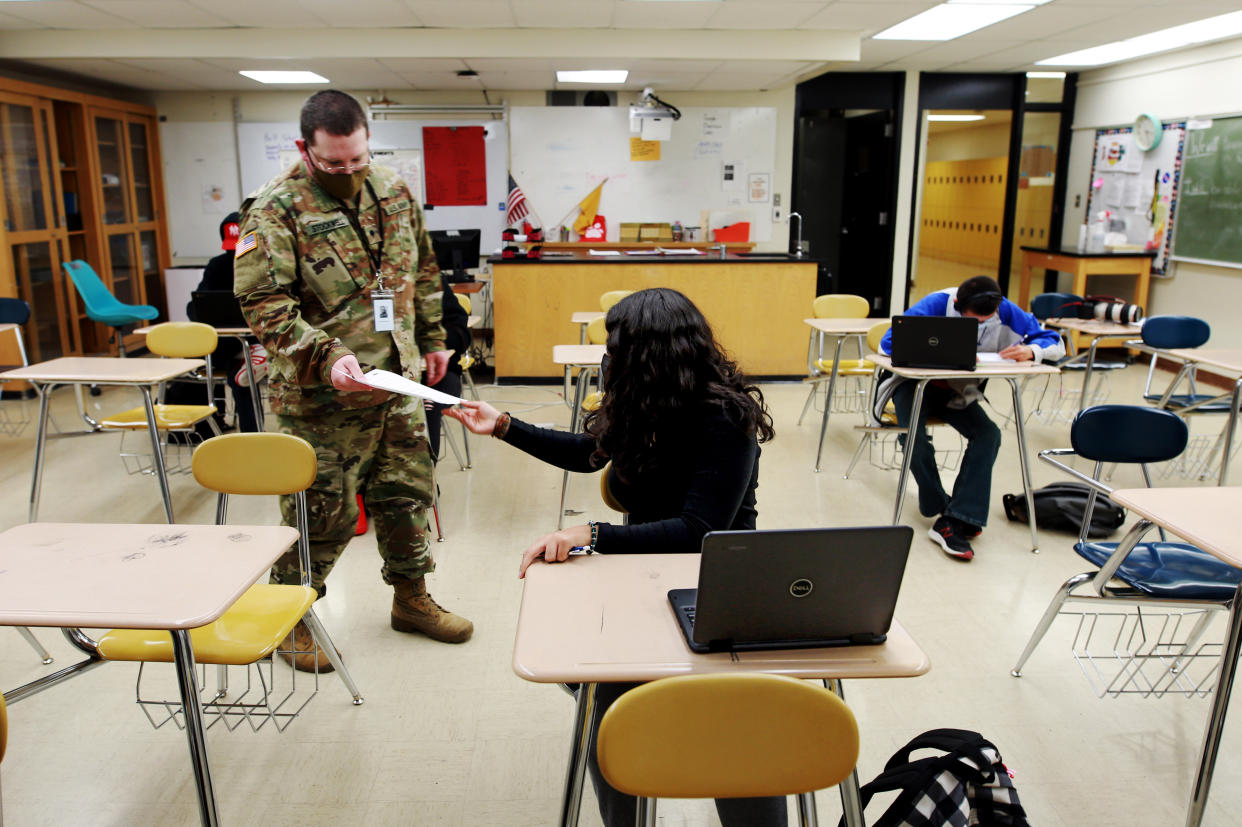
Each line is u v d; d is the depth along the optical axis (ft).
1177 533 6.13
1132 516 12.63
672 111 24.45
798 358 22.48
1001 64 25.32
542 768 6.98
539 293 21.72
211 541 5.80
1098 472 9.32
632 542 5.18
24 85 20.51
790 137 27.07
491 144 26.40
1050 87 27.53
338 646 8.89
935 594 10.25
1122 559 7.19
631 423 5.18
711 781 3.78
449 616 9.03
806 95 26.94
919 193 27.68
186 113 26.25
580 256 22.54
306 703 7.25
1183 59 22.88
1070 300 19.99
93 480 14.25
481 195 26.71
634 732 3.62
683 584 5.06
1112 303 18.75
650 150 26.71
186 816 6.37
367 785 6.75
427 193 26.58
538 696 8.04
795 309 22.21
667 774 3.74
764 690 3.65
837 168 29.53
